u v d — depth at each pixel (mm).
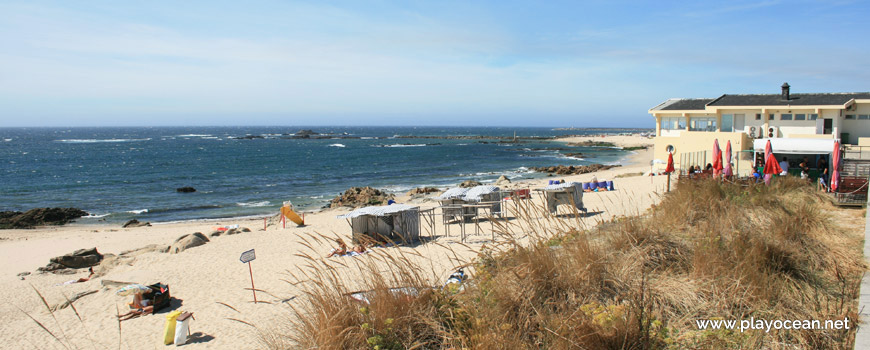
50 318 11328
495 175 51219
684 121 32469
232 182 47625
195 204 34750
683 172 19438
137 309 11227
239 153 91312
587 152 88750
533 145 118438
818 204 10430
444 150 99812
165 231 23797
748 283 4973
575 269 5055
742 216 7867
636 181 29219
